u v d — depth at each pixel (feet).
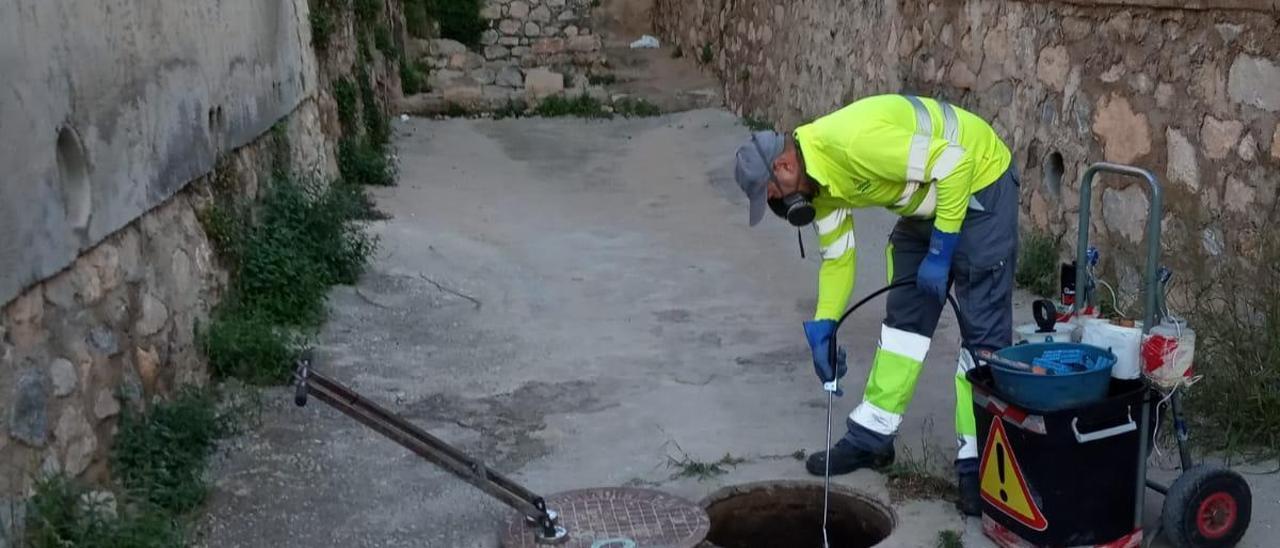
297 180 24.57
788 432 15.70
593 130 45.37
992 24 24.41
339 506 13.67
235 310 18.99
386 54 44.52
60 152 12.89
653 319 21.45
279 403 16.83
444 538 12.91
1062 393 11.09
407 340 20.22
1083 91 20.74
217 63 19.53
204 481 14.10
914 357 13.80
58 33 12.68
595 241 27.89
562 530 12.48
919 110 12.51
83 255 13.33
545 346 19.93
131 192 14.88
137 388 14.28
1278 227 15.62
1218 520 11.58
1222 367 14.58
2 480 10.93
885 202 12.75
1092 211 20.48
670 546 12.21
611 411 16.78
